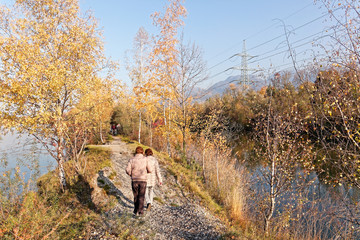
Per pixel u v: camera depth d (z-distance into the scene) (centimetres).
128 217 544
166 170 1040
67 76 699
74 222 521
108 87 836
